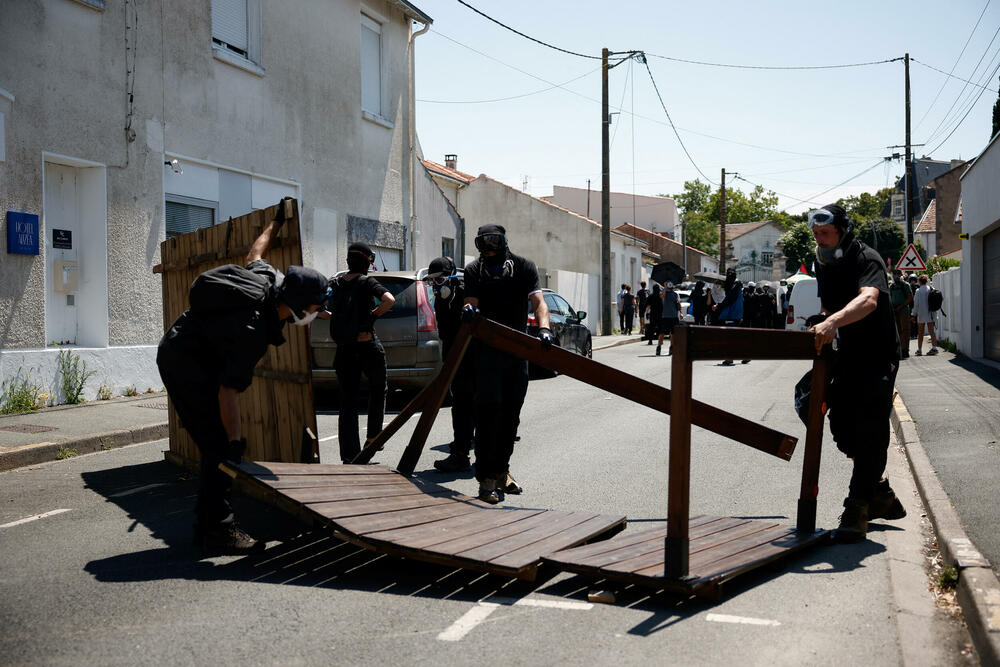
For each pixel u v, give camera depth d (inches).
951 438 275.0
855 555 167.8
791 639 124.4
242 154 496.7
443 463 255.6
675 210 2468.0
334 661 116.4
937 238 2073.1
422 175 737.6
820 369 177.0
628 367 618.8
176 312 271.1
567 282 1123.9
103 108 394.6
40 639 123.8
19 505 212.1
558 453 282.7
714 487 232.8
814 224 181.6
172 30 438.6
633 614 135.7
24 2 353.1
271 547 174.7
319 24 573.9
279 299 166.4
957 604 139.3
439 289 263.1
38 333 359.9
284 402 214.8
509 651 120.4
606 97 1046.4
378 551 152.6
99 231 395.5
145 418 334.0
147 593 145.3
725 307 630.5
